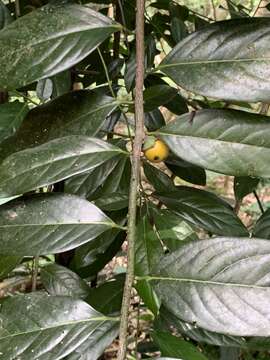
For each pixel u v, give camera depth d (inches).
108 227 10.0
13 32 10.0
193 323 8.8
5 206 10.0
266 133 9.9
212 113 10.1
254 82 9.6
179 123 10.2
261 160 9.8
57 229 9.9
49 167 9.9
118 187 14.2
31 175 9.8
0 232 9.9
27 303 9.4
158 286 9.2
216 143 10.0
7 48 9.9
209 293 8.9
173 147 10.1
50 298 9.4
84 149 10.1
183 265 9.2
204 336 14.8
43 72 9.8
